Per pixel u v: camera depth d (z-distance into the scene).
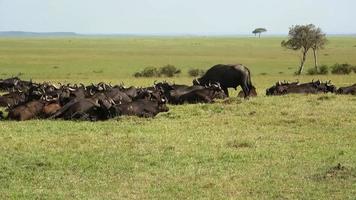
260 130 30.27
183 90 43.56
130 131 29.91
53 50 198.00
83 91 43.19
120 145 26.16
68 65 124.38
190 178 20.56
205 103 41.88
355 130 30.09
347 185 19.44
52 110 35.03
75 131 29.92
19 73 98.94
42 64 126.00
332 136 28.48
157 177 20.69
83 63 131.88
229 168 21.98
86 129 30.53
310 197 18.27
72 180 20.25
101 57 158.75
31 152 24.58
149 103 35.84
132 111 35.00
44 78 90.75
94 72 106.19
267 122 32.66
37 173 21.19
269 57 159.88
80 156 23.84
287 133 29.39
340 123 32.16
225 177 20.64
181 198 18.22
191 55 173.88
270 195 18.53
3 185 19.61
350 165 22.19
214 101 42.88
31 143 26.50
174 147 25.69
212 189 19.17
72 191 18.91
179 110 38.09
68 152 24.62
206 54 179.50
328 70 104.81
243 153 24.48
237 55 172.00
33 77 93.12
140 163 22.77
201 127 31.12
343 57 156.38
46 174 21.03
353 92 48.78
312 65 127.38
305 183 19.80
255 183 19.89
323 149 25.34
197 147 25.78
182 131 29.91
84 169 21.75
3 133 29.19
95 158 23.48
